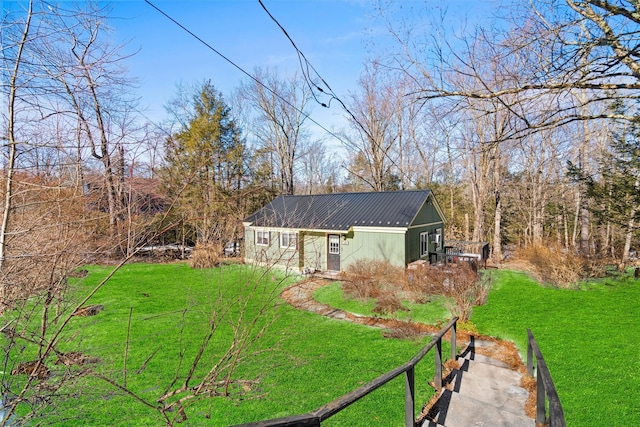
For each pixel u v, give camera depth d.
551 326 7.82
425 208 16.56
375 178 25.09
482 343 7.17
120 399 4.81
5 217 3.26
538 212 23.42
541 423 3.75
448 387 5.08
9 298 3.17
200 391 3.93
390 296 10.03
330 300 11.12
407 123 23.33
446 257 16.16
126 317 8.79
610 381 5.02
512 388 5.02
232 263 8.89
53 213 3.55
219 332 7.54
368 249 14.63
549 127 5.20
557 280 11.93
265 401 4.86
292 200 19.42
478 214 20.41
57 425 4.16
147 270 14.78
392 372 3.09
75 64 3.65
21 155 3.43
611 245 17.22
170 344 6.93
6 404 3.18
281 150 28.16
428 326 8.45
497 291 11.58
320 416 2.06
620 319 8.16
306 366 6.04
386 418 4.36
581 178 11.42
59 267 3.45
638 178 10.12
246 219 17.94
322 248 15.64
